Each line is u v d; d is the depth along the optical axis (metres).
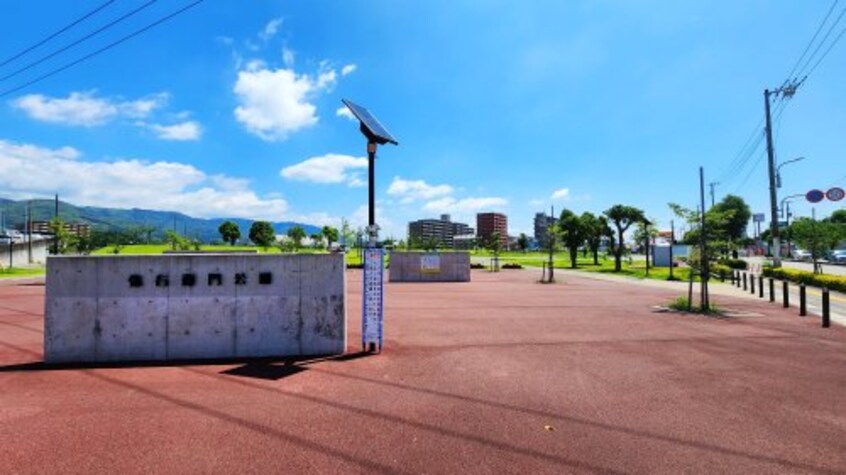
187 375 6.80
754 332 10.48
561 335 9.98
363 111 9.28
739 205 80.31
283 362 7.55
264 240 103.69
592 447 4.44
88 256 7.78
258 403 5.59
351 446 4.42
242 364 7.45
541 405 5.58
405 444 4.47
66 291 7.71
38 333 10.26
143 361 7.69
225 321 7.93
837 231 29.86
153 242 89.56
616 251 37.50
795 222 33.25
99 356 7.72
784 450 4.40
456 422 5.03
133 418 5.09
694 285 24.23
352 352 8.27
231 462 4.09
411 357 7.91
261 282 8.02
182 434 4.67
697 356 8.13
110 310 7.77
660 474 3.93
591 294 19.17
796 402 5.75
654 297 18.05
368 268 8.37
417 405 5.55
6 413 5.25
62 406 5.48
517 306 14.98
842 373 7.08
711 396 5.96
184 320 7.88
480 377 6.73
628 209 36.66
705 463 4.13
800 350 8.66
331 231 79.38
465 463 4.09
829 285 21.59
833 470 4.01
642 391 6.15
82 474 3.88
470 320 11.98
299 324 8.07
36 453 4.25
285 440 4.54
